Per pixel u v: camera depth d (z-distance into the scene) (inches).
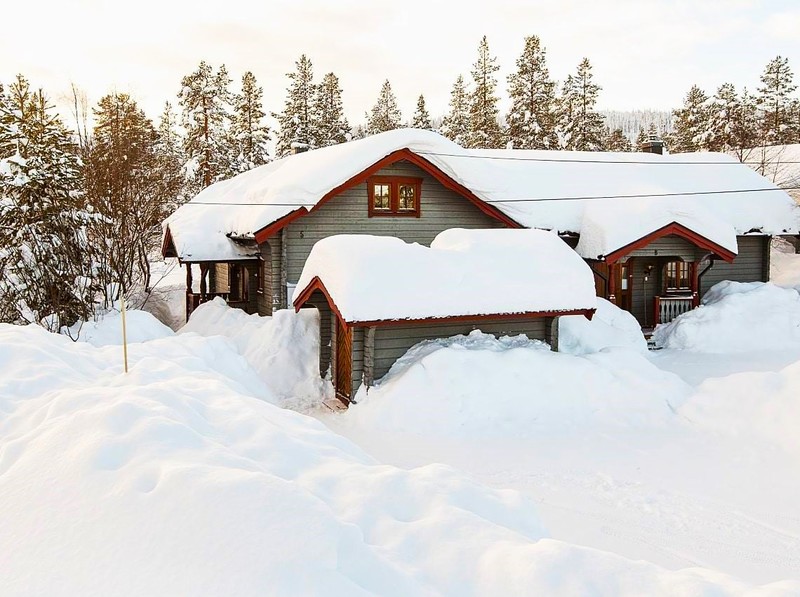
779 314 765.9
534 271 564.1
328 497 173.3
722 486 365.7
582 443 445.7
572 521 323.9
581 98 1775.3
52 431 180.2
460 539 154.6
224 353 475.5
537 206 844.0
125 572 125.4
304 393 582.6
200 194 1023.0
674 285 901.8
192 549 129.8
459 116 2100.1
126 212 934.4
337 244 532.4
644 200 823.1
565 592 135.9
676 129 2283.5
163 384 266.8
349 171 678.5
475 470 395.5
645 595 135.3
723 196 948.6
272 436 202.2
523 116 1737.2
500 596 136.4
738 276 928.9
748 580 267.3
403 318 500.7
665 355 725.3
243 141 1764.3
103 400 211.2
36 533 137.5
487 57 1887.3
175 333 799.7
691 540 303.6
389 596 128.7
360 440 453.7
